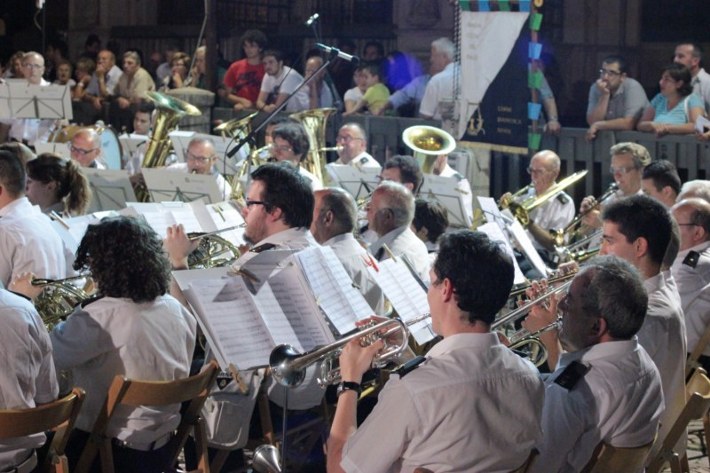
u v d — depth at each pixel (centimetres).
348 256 521
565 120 1466
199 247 615
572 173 1007
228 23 1766
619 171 791
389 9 1731
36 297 518
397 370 328
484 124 977
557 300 421
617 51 1557
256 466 380
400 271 491
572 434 361
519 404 324
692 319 564
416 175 789
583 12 1556
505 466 324
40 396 394
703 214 568
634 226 439
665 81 964
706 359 596
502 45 952
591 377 365
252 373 476
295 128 863
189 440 509
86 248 435
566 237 812
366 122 1138
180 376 441
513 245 773
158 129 981
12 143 729
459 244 326
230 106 1291
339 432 340
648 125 957
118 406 425
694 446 632
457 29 998
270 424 484
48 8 1927
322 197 527
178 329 439
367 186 837
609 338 372
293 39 1734
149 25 1823
